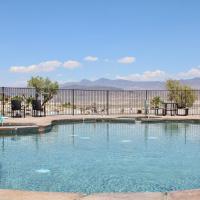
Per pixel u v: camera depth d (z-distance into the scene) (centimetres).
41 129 1244
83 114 1845
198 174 673
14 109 1566
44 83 2652
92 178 637
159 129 1402
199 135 1236
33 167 721
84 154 872
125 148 970
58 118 1548
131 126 1499
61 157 832
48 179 628
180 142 1082
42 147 966
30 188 572
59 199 374
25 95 1980
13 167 723
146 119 1614
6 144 1009
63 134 1230
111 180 626
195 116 1750
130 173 679
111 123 1603
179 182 617
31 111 1809
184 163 775
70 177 645
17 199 373
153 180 628
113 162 781
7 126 1216
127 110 2323
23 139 1105
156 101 2103
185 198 366
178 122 1633
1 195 387
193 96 2502
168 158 831
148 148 970
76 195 387
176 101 2455
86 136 1192
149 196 377
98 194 389
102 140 1109
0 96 2125
